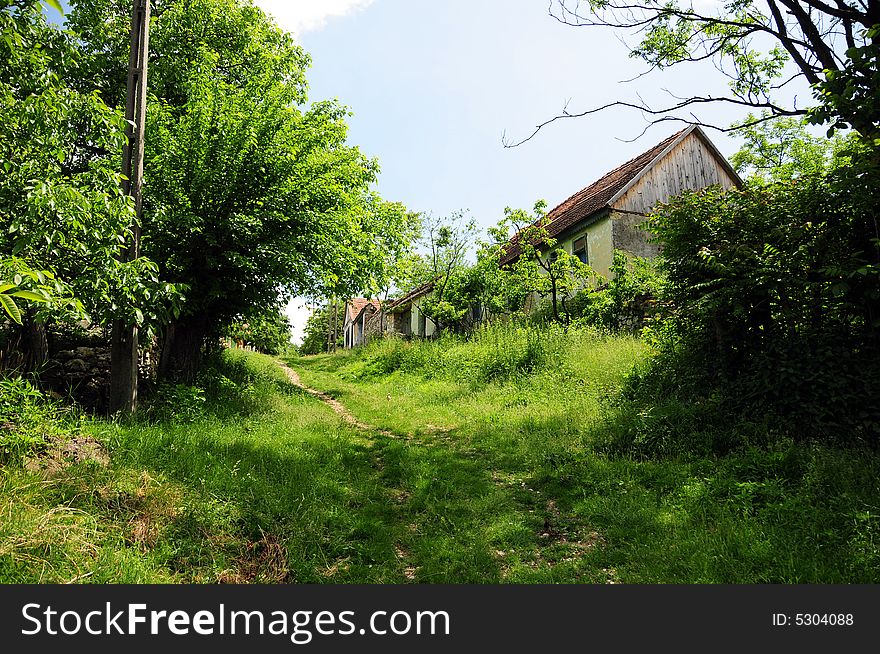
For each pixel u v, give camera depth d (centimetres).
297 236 1012
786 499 496
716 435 675
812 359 668
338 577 441
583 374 1132
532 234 1819
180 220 841
